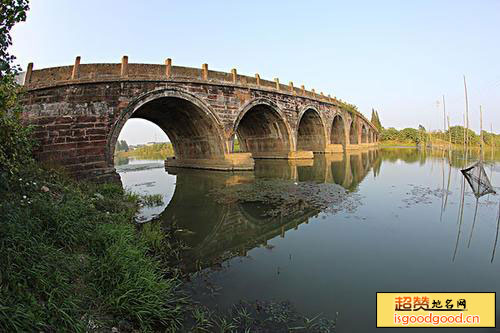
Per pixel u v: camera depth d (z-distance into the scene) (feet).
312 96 132.46
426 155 154.71
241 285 21.18
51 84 49.11
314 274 22.93
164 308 17.28
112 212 35.06
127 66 59.16
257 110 102.89
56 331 12.41
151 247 28.09
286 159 118.83
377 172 84.17
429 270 23.56
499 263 24.76
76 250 20.74
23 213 19.84
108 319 15.02
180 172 90.79
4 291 12.38
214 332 15.72
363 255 26.63
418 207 43.57
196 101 73.72
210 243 30.45
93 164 53.11
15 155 23.45
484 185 58.34
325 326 16.25
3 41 16.76
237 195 53.11
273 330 15.84
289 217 39.24
